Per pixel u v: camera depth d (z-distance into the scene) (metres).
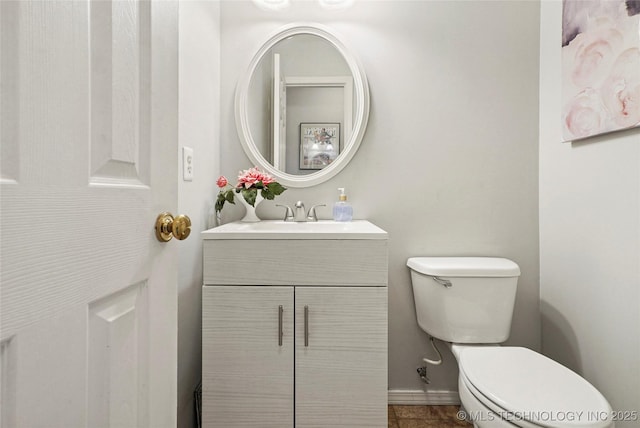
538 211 1.66
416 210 1.69
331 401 1.20
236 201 1.71
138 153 0.58
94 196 0.48
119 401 0.54
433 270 1.43
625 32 1.12
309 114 1.71
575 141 1.40
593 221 1.31
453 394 1.66
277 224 1.53
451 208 1.68
